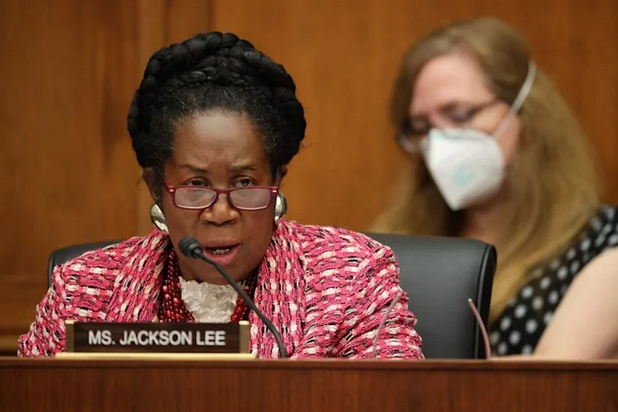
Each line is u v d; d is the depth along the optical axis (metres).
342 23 10.88
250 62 5.29
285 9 10.95
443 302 6.29
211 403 3.95
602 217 9.47
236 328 4.21
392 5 10.80
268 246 5.62
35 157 10.83
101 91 10.86
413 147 10.27
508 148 9.82
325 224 10.82
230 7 10.98
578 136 9.98
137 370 3.96
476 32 10.11
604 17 10.65
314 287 5.56
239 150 5.18
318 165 10.83
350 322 5.46
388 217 10.43
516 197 9.70
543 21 10.66
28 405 3.96
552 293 9.21
